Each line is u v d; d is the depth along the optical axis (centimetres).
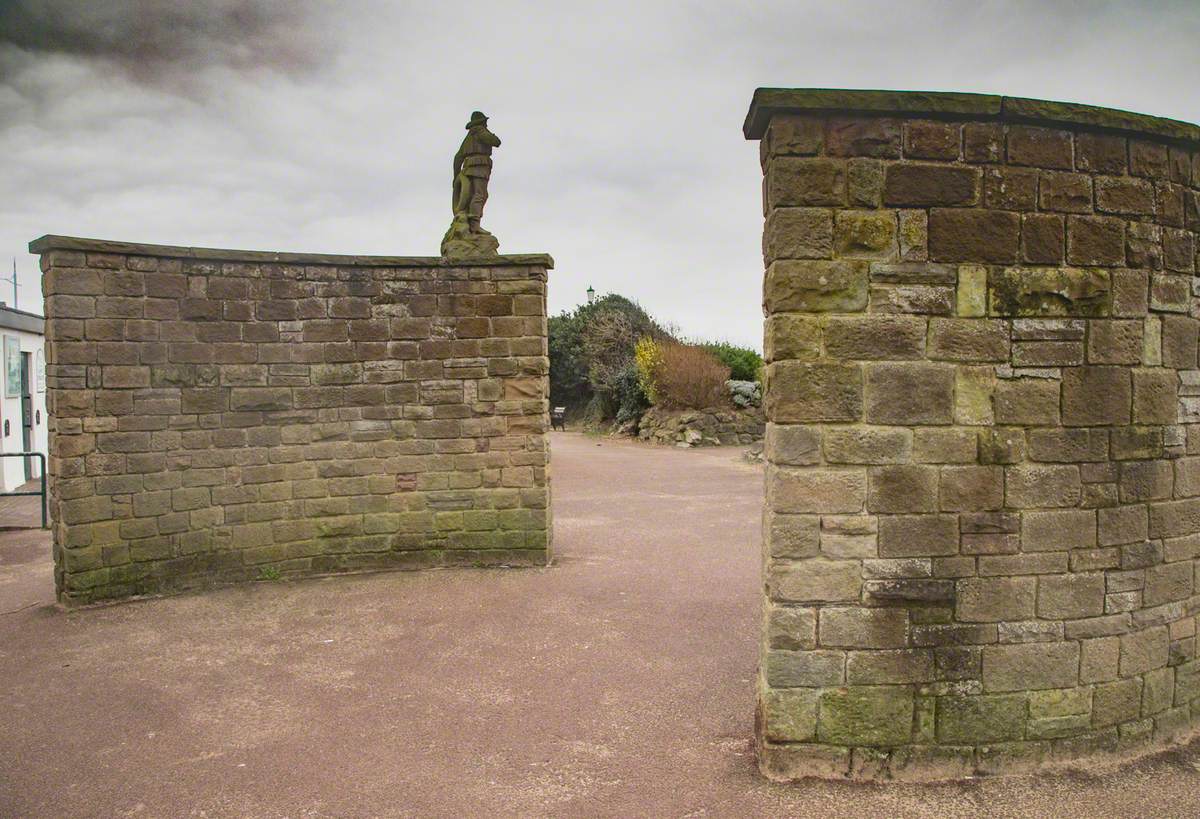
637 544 982
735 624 665
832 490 394
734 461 1881
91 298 723
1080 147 402
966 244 392
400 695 522
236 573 796
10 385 1434
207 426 781
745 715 488
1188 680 443
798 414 392
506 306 852
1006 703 405
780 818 373
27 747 452
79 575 719
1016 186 396
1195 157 430
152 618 693
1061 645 408
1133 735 424
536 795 396
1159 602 428
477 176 867
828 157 388
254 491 802
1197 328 434
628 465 1806
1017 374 398
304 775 418
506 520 861
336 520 831
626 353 2936
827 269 389
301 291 812
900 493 395
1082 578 409
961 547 398
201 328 775
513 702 510
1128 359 412
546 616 689
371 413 837
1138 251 412
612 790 400
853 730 401
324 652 605
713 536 1032
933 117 389
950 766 404
